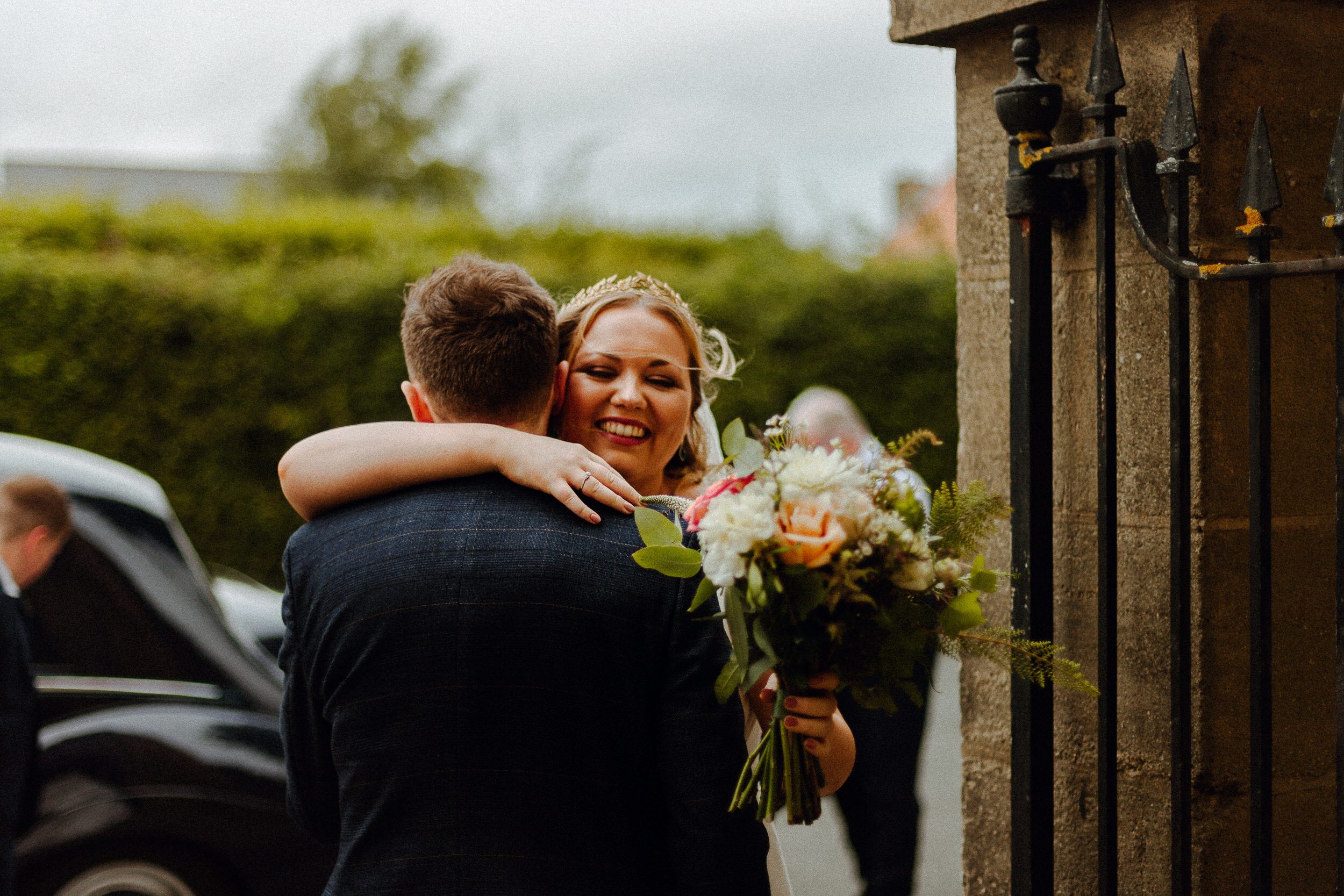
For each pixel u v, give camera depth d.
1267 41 1.68
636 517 1.32
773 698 1.42
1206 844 1.67
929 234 9.34
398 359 7.26
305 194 18.70
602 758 1.33
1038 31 1.77
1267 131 1.66
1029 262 1.73
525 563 1.35
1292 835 1.72
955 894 4.12
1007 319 1.92
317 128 20.02
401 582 1.37
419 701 1.35
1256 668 1.46
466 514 1.41
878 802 3.05
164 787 2.93
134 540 3.16
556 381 1.76
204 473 7.11
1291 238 1.71
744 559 1.25
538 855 1.31
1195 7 1.63
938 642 1.39
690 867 1.33
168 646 3.09
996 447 1.95
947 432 8.23
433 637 1.35
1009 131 1.75
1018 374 1.75
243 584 4.48
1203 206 1.64
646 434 1.77
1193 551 1.66
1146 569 1.72
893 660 1.33
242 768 3.01
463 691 1.33
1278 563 1.70
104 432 6.96
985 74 1.95
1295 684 1.72
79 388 6.92
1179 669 1.55
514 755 1.32
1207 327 1.64
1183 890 1.56
